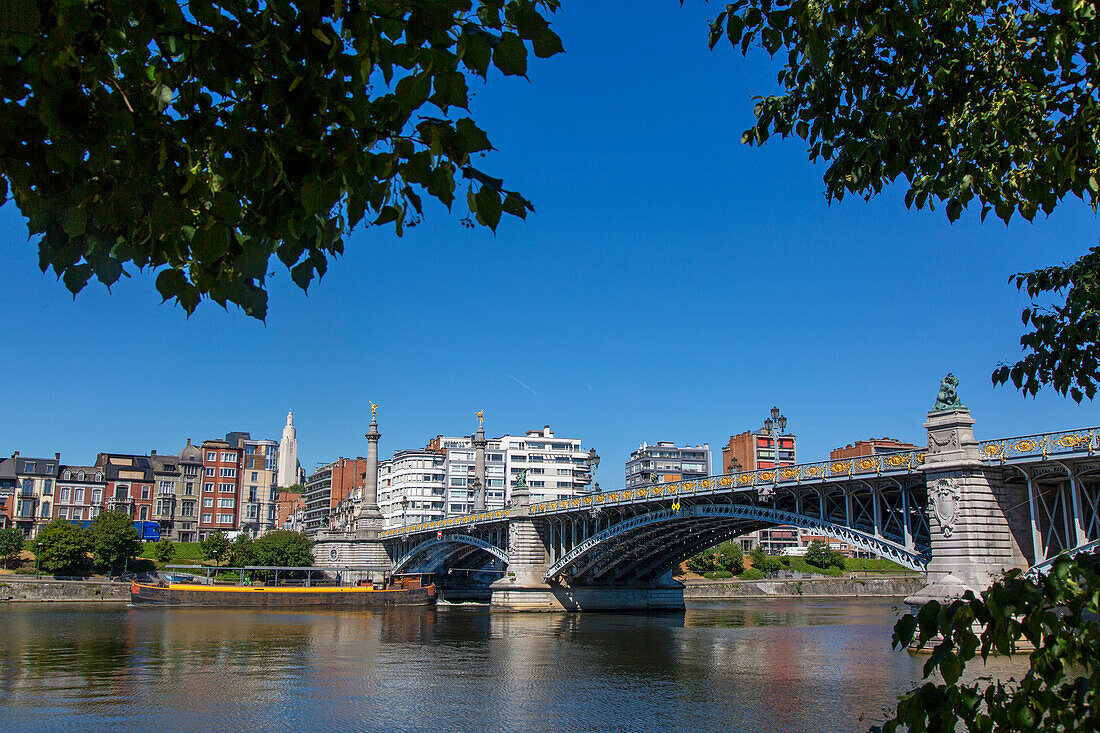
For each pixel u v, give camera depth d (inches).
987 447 1643.7
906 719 210.8
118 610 3442.4
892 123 373.7
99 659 1781.5
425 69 203.2
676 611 3449.8
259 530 7111.2
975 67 376.2
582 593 3324.3
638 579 3467.0
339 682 1508.4
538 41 214.5
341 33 217.8
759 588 5452.8
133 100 221.3
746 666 1673.2
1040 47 360.2
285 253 254.1
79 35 205.9
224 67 214.4
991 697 214.1
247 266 240.1
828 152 415.8
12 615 3038.9
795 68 393.7
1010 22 367.2
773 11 329.4
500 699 1341.0
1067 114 361.4
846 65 382.3
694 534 2883.9
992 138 374.0
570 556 3063.5
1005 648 204.8
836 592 5570.9
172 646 2054.6
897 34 365.1
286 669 1667.1
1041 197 369.7
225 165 220.1
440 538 3927.2
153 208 219.3
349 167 213.3
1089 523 1625.2
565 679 1536.7
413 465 7214.6
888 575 6033.5
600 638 2262.6
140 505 5915.4
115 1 202.7
